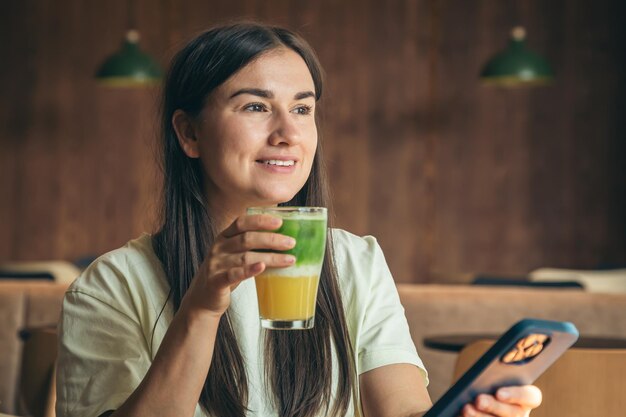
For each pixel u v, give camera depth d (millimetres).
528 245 9016
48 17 9211
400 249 9156
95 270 1643
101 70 7887
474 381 1224
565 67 8977
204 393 1565
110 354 1591
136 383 1562
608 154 8930
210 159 1572
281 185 1547
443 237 9125
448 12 9102
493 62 7820
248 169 1546
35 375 2758
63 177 9258
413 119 9141
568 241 8977
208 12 9164
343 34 9156
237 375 1581
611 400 2385
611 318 4699
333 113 9164
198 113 1582
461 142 9094
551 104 8992
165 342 1326
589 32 8945
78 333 1604
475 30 9070
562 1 8977
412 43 9125
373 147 9164
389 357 1654
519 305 4773
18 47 9242
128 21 9203
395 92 9133
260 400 1611
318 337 1626
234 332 1618
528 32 9016
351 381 1656
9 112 9242
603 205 8938
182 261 1625
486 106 9070
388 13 9133
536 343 1201
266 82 1535
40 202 9266
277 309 1271
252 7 9180
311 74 1648
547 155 9000
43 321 4938
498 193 9062
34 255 9273
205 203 1649
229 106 1544
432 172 9133
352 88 9164
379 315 1709
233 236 1246
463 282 7332
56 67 9234
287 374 1612
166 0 9180
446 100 9109
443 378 4875
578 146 8969
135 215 9227
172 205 1650
